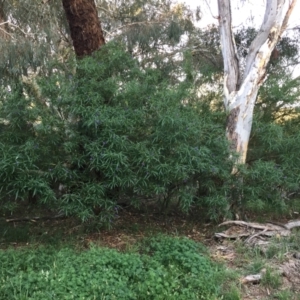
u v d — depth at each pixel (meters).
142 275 4.87
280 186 7.57
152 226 7.52
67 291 4.44
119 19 12.18
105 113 6.08
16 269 5.07
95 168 6.12
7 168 5.62
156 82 7.03
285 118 8.84
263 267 5.49
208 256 5.98
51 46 10.03
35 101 6.30
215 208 7.17
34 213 7.98
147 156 6.01
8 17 10.55
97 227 6.74
